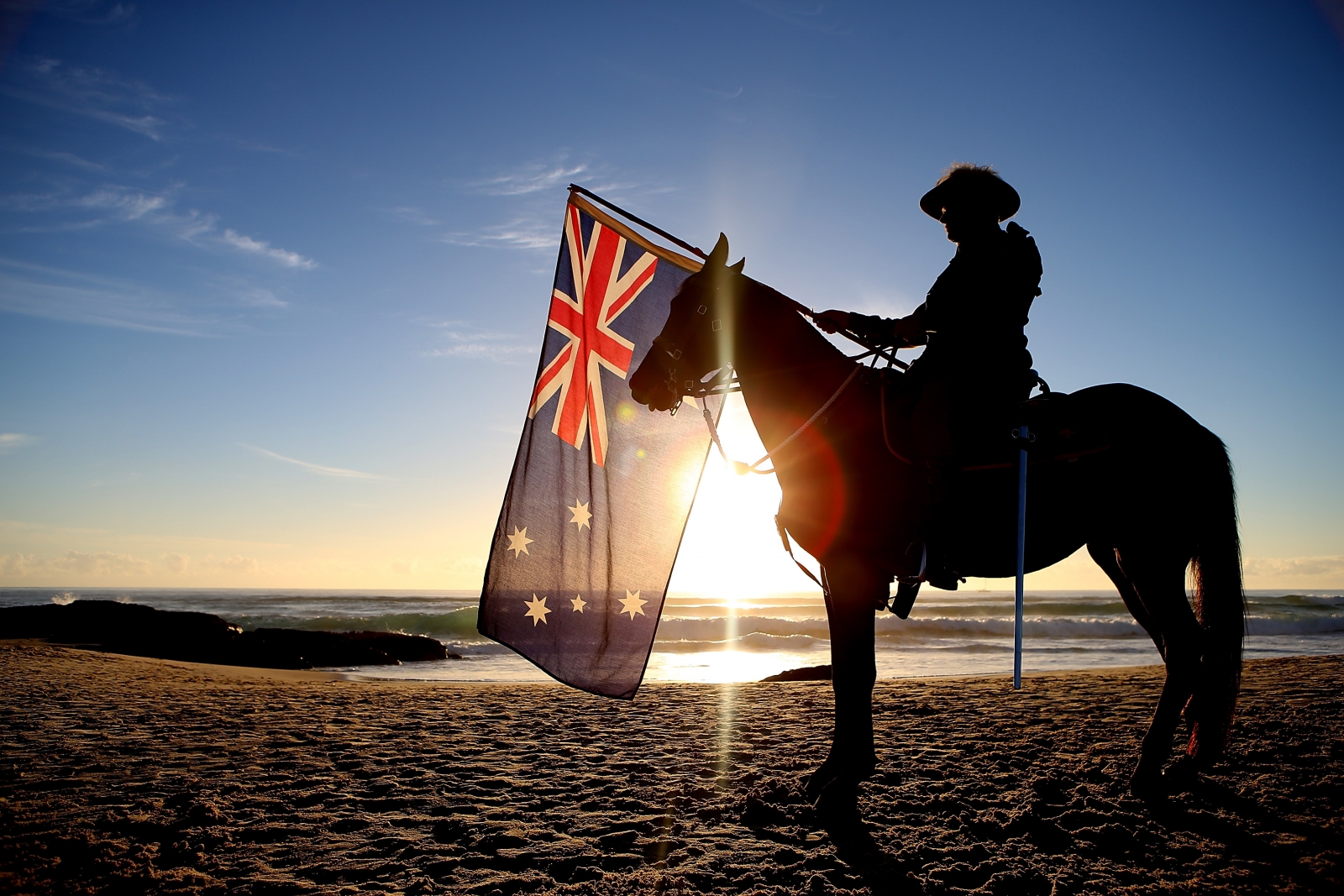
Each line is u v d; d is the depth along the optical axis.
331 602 62.56
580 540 4.77
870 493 3.63
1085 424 3.77
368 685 10.18
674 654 22.09
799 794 3.98
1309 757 4.43
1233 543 3.70
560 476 4.81
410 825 3.63
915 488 3.59
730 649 24.16
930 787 4.16
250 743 5.60
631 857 3.17
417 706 7.66
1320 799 3.72
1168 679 3.75
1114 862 3.07
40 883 2.98
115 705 7.63
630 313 4.99
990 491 3.66
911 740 5.37
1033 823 3.42
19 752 5.26
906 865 3.08
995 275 3.68
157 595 89.56
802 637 26.52
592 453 4.86
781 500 3.89
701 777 4.54
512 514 4.74
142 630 18.52
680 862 3.12
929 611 46.69
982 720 6.10
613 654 4.72
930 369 3.68
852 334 3.94
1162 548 3.72
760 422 3.96
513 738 5.79
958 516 3.65
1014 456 3.63
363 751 5.30
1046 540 3.81
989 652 21.09
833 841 3.36
